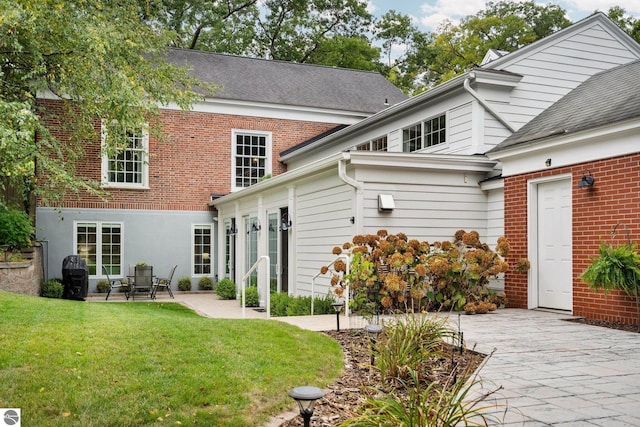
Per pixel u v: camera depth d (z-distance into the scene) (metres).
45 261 17.84
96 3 13.16
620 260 7.67
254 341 6.38
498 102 12.50
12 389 4.51
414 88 36.62
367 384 5.23
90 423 3.99
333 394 4.95
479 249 10.15
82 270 15.87
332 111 21.64
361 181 10.45
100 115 13.55
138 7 17.30
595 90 11.24
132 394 4.51
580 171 9.11
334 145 18.30
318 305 10.48
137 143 19.22
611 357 6.00
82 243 18.36
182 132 19.72
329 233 11.48
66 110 16.14
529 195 10.18
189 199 19.72
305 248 12.60
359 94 23.19
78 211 18.33
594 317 8.79
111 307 9.78
